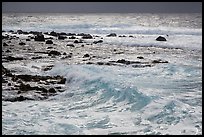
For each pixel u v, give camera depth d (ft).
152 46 113.39
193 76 64.90
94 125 40.40
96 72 63.72
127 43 119.24
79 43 119.65
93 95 52.21
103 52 96.94
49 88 56.90
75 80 60.08
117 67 71.41
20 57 84.89
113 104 47.83
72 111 46.14
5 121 42.27
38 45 111.65
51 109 47.16
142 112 43.45
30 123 41.63
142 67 72.18
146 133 37.14
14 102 50.31
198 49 104.17
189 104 46.11
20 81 60.59
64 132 38.42
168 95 50.60
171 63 77.25
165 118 40.75
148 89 53.52
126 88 50.55
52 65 74.33
